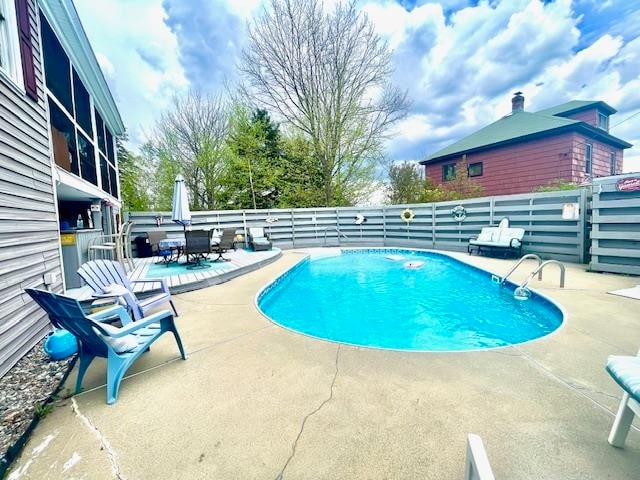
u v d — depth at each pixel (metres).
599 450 1.56
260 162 15.50
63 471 1.50
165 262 7.32
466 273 7.26
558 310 3.78
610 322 3.29
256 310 4.04
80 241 4.89
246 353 2.74
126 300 2.99
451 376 2.29
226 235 7.71
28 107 3.38
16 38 3.16
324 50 12.34
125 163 15.61
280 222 11.95
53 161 3.99
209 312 3.97
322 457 1.55
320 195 14.56
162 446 1.64
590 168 11.67
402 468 1.47
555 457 1.51
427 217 10.59
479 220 8.98
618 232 5.47
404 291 6.02
